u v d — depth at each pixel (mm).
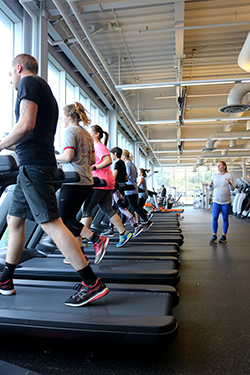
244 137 11664
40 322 1238
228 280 2500
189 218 9766
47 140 1438
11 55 4125
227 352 1302
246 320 1661
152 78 7914
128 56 6492
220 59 6938
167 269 2174
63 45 5039
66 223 2102
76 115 2150
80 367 1192
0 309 1368
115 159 3734
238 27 5613
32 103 1332
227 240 4805
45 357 1269
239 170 23906
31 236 2957
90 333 1189
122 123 10164
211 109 10648
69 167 2068
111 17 5094
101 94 7469
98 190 2721
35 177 1369
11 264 1587
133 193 4277
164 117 11344
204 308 1858
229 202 4520
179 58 6055
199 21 5406
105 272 2105
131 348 1179
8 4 3801
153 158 19953
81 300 1421
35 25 4160
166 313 1341
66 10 4352
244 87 7324
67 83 6348
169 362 1227
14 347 1355
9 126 3900
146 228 4410
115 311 1366
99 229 4551
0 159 1562
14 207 1527
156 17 5117
